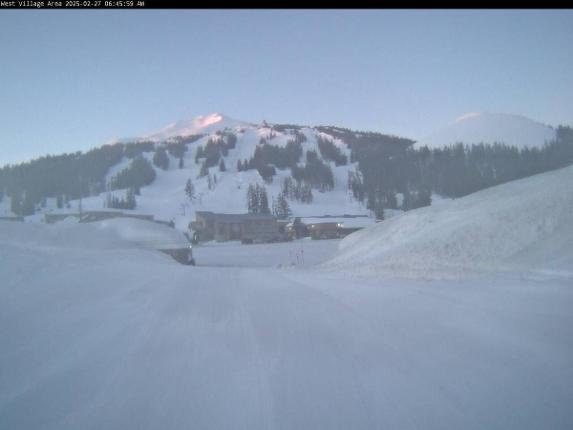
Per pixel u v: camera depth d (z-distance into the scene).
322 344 8.05
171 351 7.74
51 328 9.16
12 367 6.94
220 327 9.38
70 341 8.30
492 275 15.12
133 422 5.16
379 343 8.03
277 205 105.25
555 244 16.30
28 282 13.81
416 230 24.48
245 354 7.55
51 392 6.00
